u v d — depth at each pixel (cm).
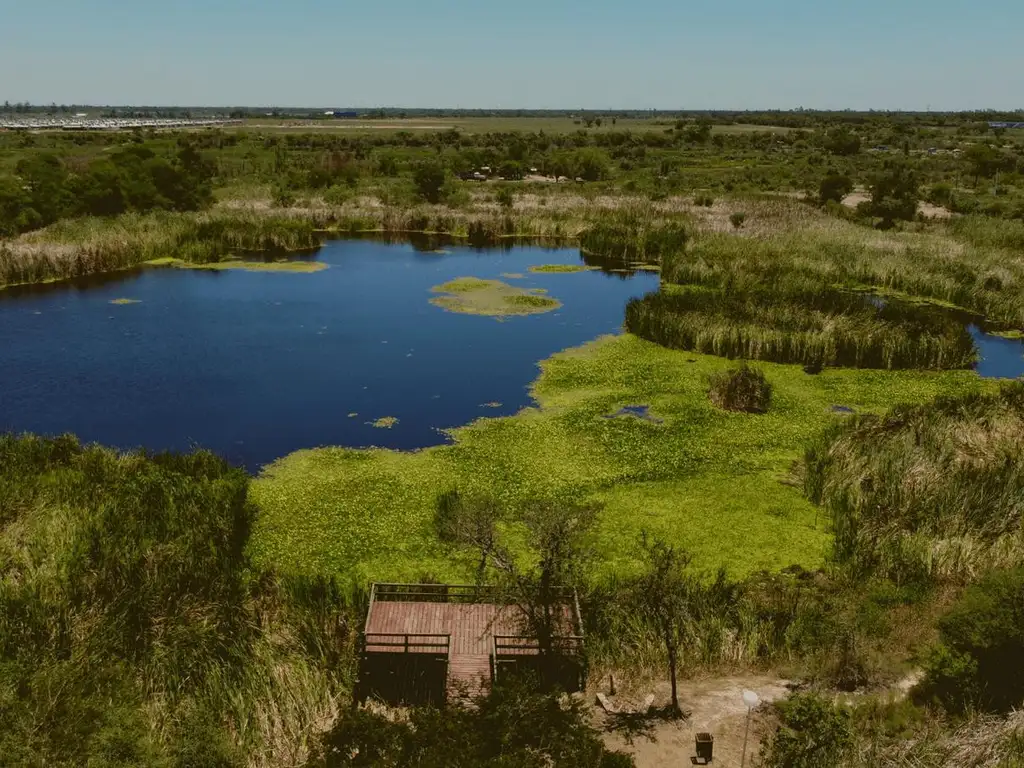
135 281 5769
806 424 3422
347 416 3484
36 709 1555
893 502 2588
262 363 4147
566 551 1994
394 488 2838
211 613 1994
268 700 1759
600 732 1661
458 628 1988
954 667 1689
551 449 3169
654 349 4412
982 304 5053
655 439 3262
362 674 1861
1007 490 2528
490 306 5316
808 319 4400
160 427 3350
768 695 1791
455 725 1502
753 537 2552
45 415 3444
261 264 6438
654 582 1994
